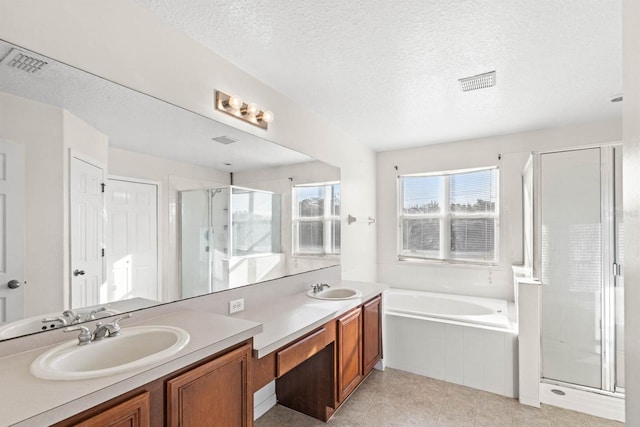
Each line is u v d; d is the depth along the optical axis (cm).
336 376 230
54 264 132
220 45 189
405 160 421
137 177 164
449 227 402
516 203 356
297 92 252
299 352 184
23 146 123
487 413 245
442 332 298
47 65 127
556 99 265
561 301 296
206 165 199
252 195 232
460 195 396
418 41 185
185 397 119
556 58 202
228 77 206
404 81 234
